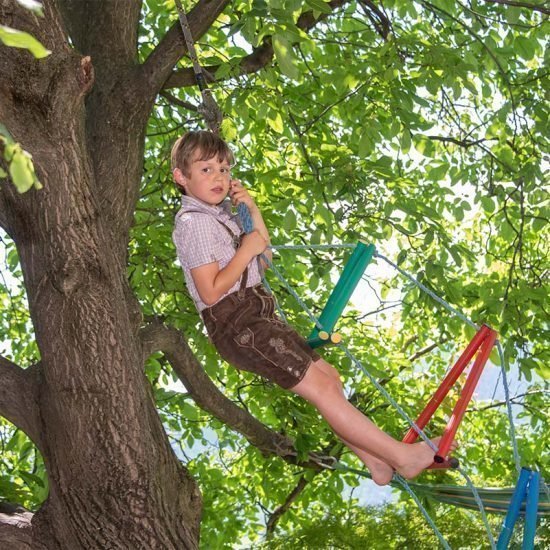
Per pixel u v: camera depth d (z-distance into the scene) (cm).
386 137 927
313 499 1264
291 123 933
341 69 895
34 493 1001
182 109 1115
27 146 450
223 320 494
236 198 516
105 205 616
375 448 484
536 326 998
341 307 500
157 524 488
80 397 471
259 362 492
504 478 1396
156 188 1001
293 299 1017
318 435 1038
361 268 502
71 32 674
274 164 1122
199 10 644
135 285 966
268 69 759
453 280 984
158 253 984
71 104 456
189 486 541
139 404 488
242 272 499
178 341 696
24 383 512
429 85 815
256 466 1320
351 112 952
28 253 474
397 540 1059
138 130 644
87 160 478
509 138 1097
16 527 505
